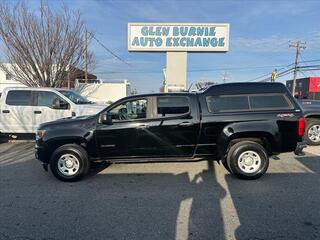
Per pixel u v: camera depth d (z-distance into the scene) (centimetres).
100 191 579
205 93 659
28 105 1060
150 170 714
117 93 3797
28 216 468
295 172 688
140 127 644
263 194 550
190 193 560
